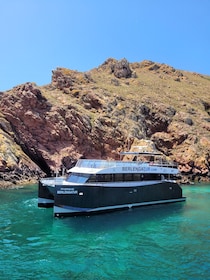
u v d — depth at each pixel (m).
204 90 131.00
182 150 83.38
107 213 34.78
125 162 38.06
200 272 18.80
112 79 108.94
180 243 24.38
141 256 21.36
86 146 73.50
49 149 70.12
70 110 74.62
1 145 60.66
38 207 36.62
